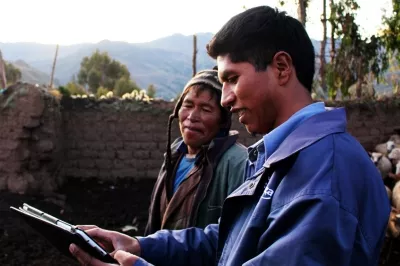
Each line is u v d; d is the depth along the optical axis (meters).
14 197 9.21
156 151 12.21
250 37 1.51
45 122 10.45
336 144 1.42
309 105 1.57
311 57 1.58
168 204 2.77
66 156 12.18
